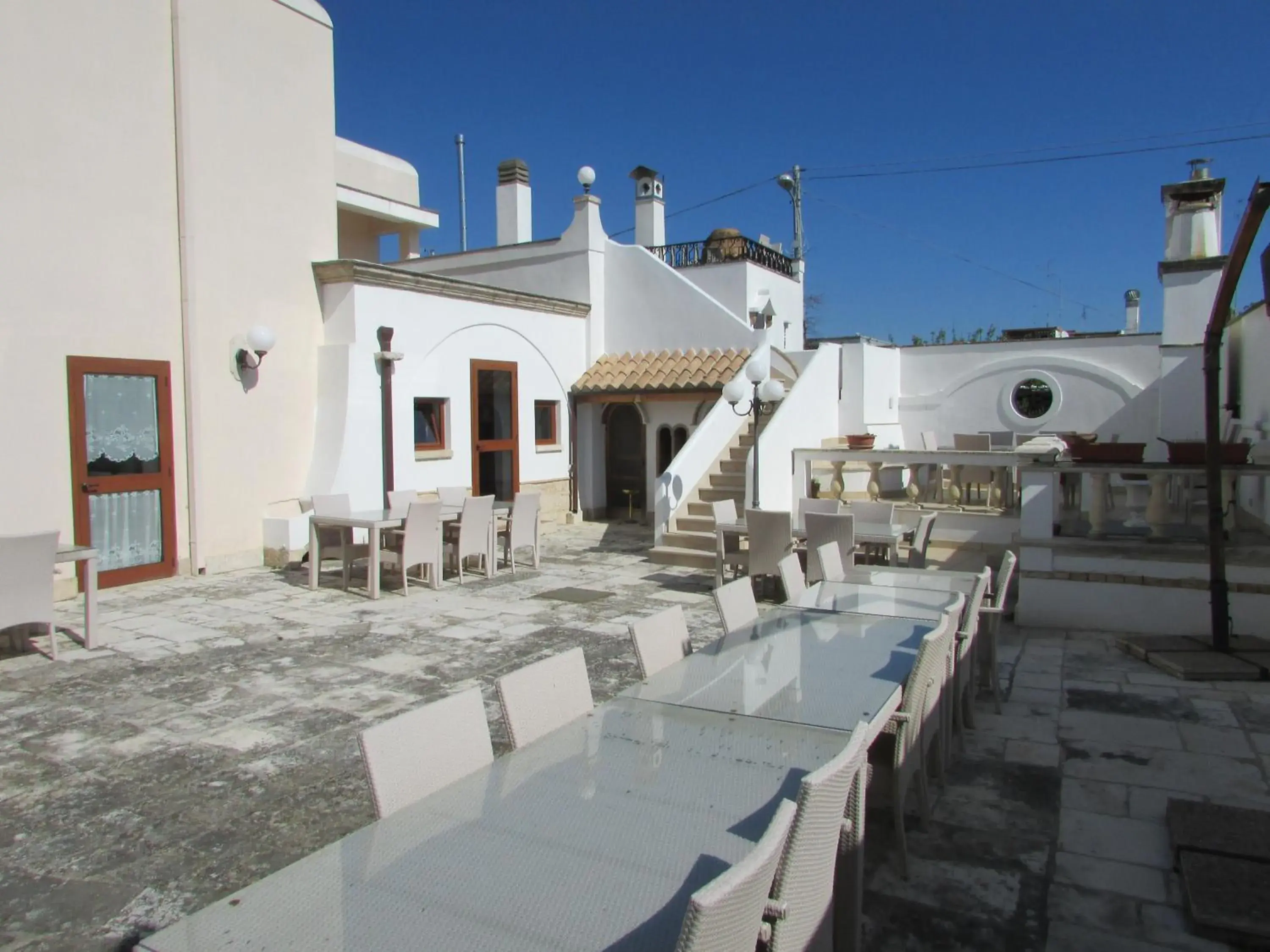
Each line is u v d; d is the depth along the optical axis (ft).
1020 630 24.80
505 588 30.30
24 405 26.30
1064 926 10.40
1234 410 39.32
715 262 52.39
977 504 36.58
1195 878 10.91
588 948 5.90
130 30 28.94
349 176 55.01
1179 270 45.55
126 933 10.26
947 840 12.51
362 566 33.37
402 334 36.76
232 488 32.42
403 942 5.96
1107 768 15.01
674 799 8.27
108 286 28.37
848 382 53.16
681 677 12.29
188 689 19.11
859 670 12.61
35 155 26.40
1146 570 23.73
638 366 46.68
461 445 39.81
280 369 34.09
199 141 30.89
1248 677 19.54
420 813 7.99
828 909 8.02
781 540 27.14
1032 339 59.57
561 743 9.75
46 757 15.40
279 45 33.94
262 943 5.95
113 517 28.96
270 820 13.11
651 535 43.27
